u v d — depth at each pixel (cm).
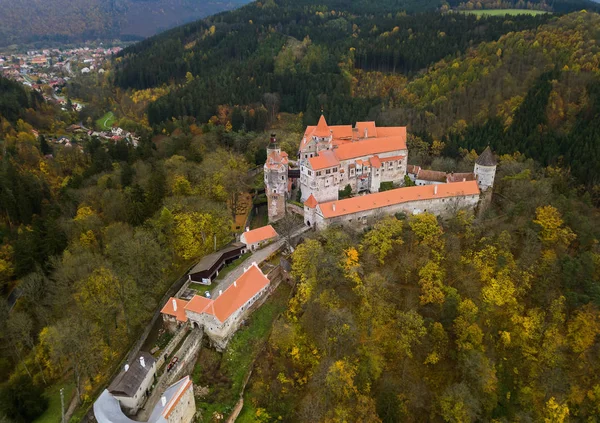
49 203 12356
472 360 7481
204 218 10269
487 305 8438
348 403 7025
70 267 8612
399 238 9562
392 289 8712
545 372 7950
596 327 8150
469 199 11125
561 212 10388
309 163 10969
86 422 6384
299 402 7219
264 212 12781
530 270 8925
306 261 8769
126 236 9362
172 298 8306
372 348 7812
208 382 7319
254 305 8612
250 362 7638
